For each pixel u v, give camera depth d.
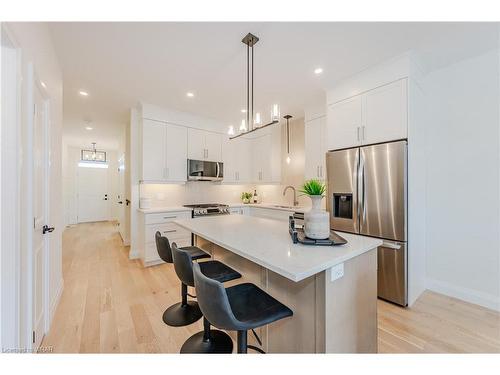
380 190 2.34
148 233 3.43
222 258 2.04
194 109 3.83
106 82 2.82
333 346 1.18
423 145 2.51
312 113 3.56
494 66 2.17
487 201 2.22
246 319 1.12
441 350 1.61
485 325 1.92
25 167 1.34
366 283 1.41
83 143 6.88
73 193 7.55
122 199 5.24
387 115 2.33
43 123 1.81
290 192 4.55
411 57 2.20
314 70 2.51
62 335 1.79
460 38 1.97
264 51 2.17
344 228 2.67
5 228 1.12
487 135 2.22
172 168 3.84
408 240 2.21
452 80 2.41
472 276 2.31
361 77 2.57
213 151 4.39
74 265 3.45
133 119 3.78
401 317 2.04
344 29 1.85
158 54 2.21
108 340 1.74
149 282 2.84
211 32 1.89
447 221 2.46
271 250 1.27
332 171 2.81
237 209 4.50
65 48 2.11
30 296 1.35
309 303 1.22
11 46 1.17
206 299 1.04
